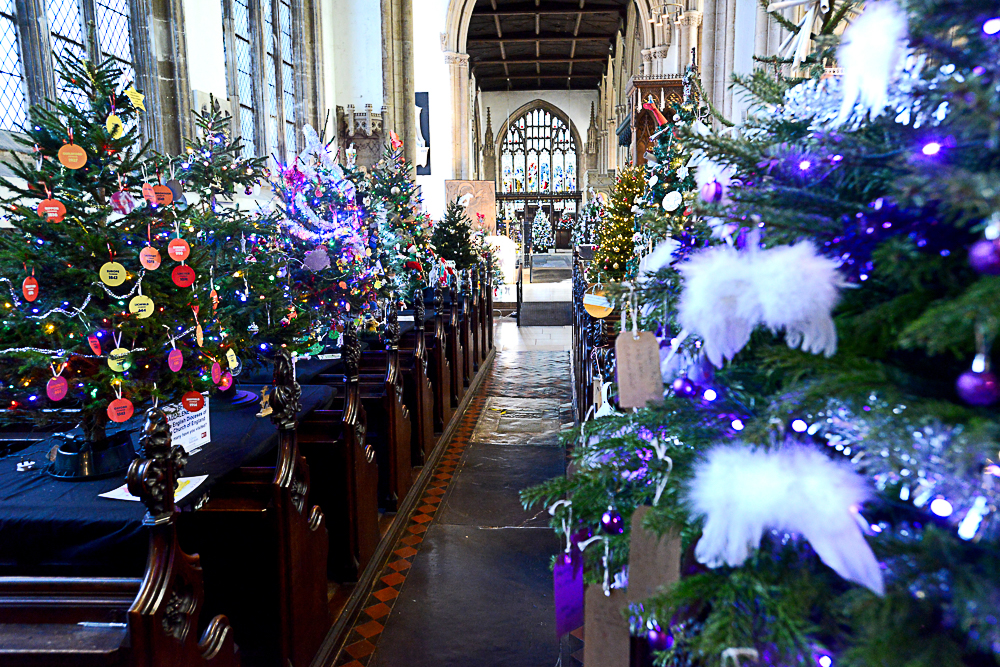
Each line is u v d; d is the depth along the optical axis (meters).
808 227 0.87
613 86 30.42
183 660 1.92
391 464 4.57
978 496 0.66
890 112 0.92
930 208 0.78
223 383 2.91
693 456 1.06
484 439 6.65
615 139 31.20
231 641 2.22
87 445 2.62
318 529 3.06
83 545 2.26
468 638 3.30
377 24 13.19
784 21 1.44
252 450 2.94
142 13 7.53
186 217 3.15
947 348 0.75
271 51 11.16
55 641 1.76
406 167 8.55
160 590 1.81
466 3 21.22
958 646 0.68
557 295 17.03
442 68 21.47
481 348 9.80
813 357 0.82
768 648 0.80
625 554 1.16
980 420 0.64
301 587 2.86
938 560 0.69
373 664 3.11
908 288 0.82
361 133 13.36
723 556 0.81
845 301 0.87
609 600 1.23
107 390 2.53
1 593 1.83
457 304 7.90
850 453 0.89
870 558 0.70
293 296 5.14
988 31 0.69
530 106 38.97
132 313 2.54
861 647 0.70
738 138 1.07
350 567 3.64
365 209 7.32
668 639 1.08
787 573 0.85
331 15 13.20
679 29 16.86
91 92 2.77
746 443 0.80
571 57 31.64
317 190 6.30
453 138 21.55
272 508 2.70
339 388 4.73
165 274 2.77
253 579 2.75
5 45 5.84
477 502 5.05
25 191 2.65
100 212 2.67
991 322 0.57
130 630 1.76
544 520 4.70
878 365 0.77
